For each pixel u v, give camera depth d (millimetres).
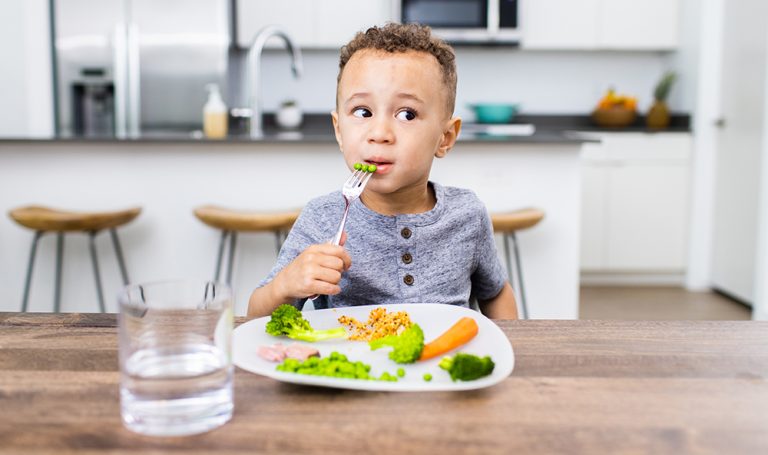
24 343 780
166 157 2850
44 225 2568
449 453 528
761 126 3658
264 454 525
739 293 3926
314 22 4402
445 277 1106
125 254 2895
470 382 635
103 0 4141
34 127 4066
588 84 4824
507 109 4480
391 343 731
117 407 608
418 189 1100
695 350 779
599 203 4316
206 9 4191
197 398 562
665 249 4344
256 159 2850
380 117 956
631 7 4445
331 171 2859
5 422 577
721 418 601
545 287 2904
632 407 620
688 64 4348
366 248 1095
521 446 542
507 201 2871
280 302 917
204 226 2879
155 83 4223
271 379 677
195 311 567
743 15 3840
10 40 3982
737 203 3941
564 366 721
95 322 870
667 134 4270
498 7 4270
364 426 575
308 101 4809
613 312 3750
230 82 4457
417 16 4262
